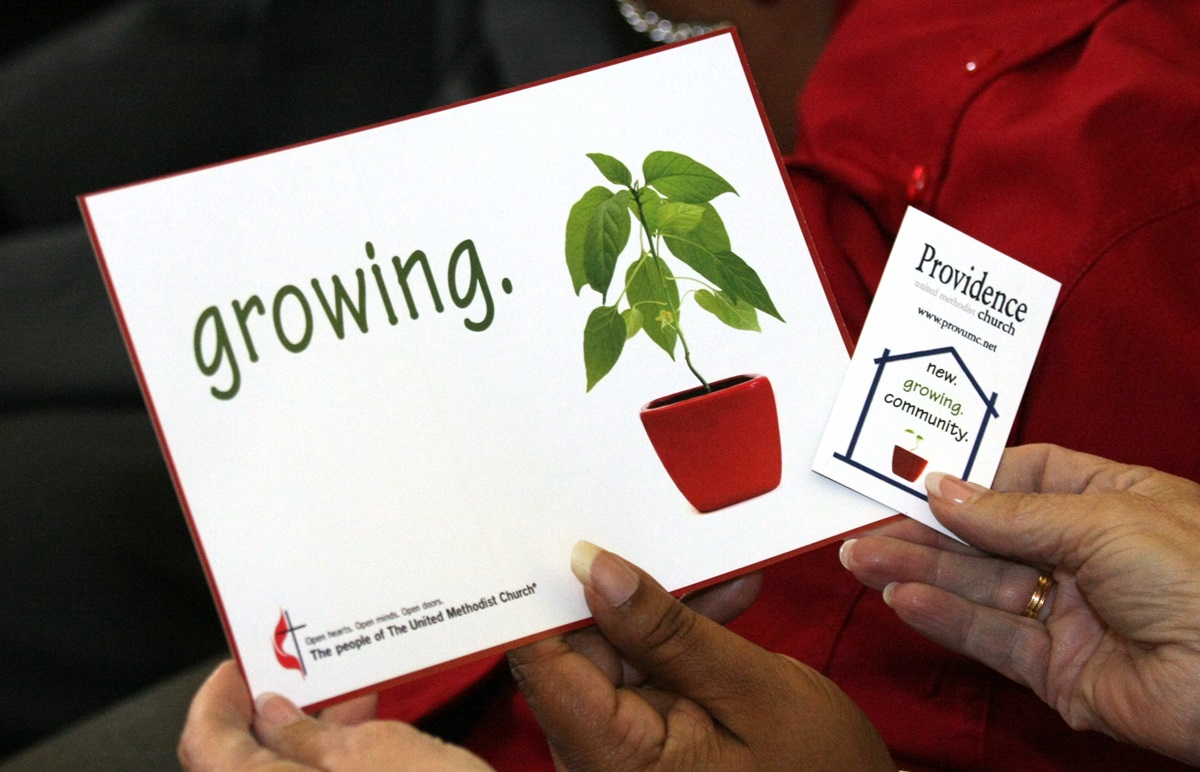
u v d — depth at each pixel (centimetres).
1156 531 79
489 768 78
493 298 81
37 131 122
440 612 80
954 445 82
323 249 81
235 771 77
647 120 82
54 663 98
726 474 81
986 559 84
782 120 103
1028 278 83
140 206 81
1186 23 86
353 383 81
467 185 81
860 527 82
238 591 80
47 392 104
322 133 114
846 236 90
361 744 78
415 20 116
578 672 79
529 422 81
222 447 80
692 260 82
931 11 90
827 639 88
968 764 86
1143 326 83
